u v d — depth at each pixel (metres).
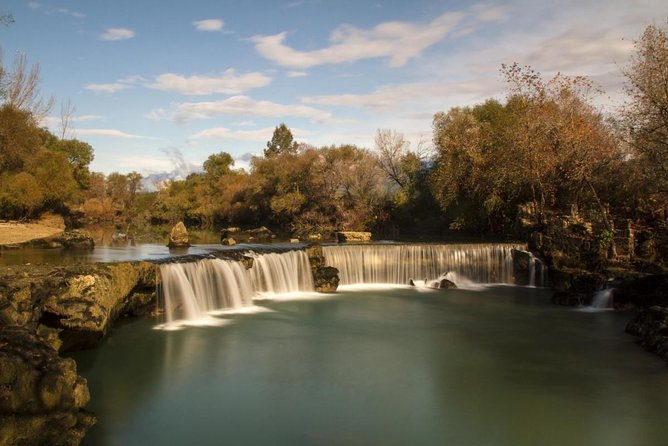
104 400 14.47
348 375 17.09
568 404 14.81
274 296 30.11
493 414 14.10
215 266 26.28
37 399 11.02
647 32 30.56
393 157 72.94
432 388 15.97
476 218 51.81
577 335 22.25
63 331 16.62
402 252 35.34
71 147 103.38
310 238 57.41
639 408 14.54
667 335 19.73
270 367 17.77
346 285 34.16
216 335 21.69
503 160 46.31
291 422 13.41
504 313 26.62
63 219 78.62
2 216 65.69
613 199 40.00
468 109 60.62
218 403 14.58
